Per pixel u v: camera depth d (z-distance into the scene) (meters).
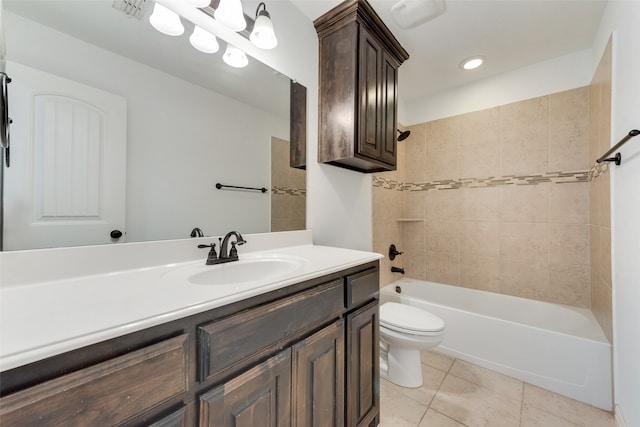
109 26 0.91
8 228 0.72
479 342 1.78
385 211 2.44
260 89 1.35
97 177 0.88
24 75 0.75
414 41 1.78
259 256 1.21
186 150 1.11
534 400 1.45
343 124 1.47
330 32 1.54
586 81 1.86
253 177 1.33
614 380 1.33
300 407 0.81
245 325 0.67
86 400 0.44
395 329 1.52
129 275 0.84
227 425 0.62
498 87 2.21
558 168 1.96
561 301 1.95
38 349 0.39
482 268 2.28
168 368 0.53
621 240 1.25
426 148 2.58
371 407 1.18
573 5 1.46
